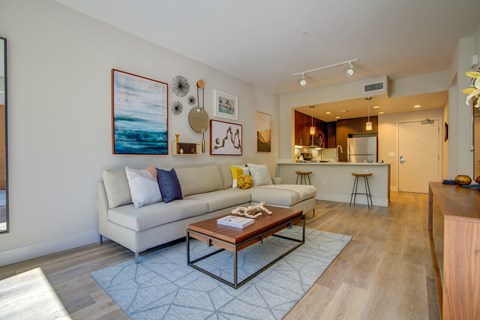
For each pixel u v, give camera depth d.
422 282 1.93
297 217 2.60
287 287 1.86
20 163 2.32
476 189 2.17
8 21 2.24
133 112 3.18
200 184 3.57
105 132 2.92
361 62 4.17
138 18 2.83
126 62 3.13
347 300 1.70
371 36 3.27
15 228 2.30
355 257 2.42
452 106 4.44
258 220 2.30
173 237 2.61
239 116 5.05
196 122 4.07
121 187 2.72
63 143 2.59
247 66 4.34
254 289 1.84
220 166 4.15
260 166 4.55
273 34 3.20
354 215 4.13
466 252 1.14
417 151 6.69
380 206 4.86
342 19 2.85
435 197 1.83
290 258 2.39
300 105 6.03
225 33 3.18
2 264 2.22
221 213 3.22
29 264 2.25
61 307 1.62
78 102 2.70
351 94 5.23
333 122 8.16
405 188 6.86
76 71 2.68
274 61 4.11
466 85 3.33
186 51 3.72
